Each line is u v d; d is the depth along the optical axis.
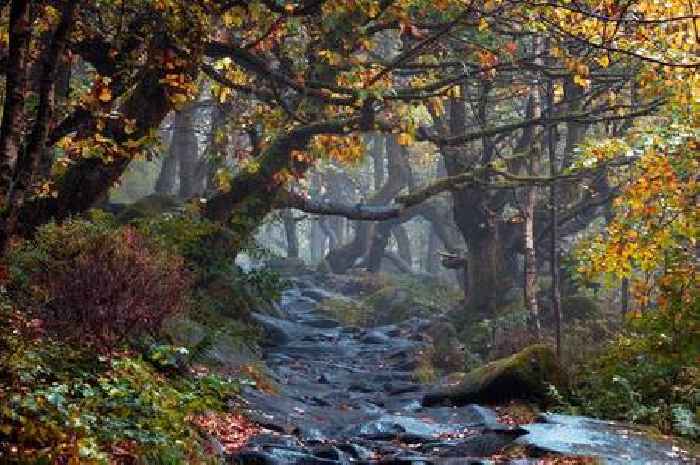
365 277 37.38
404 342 22.50
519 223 24.80
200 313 14.73
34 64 10.63
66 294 8.30
